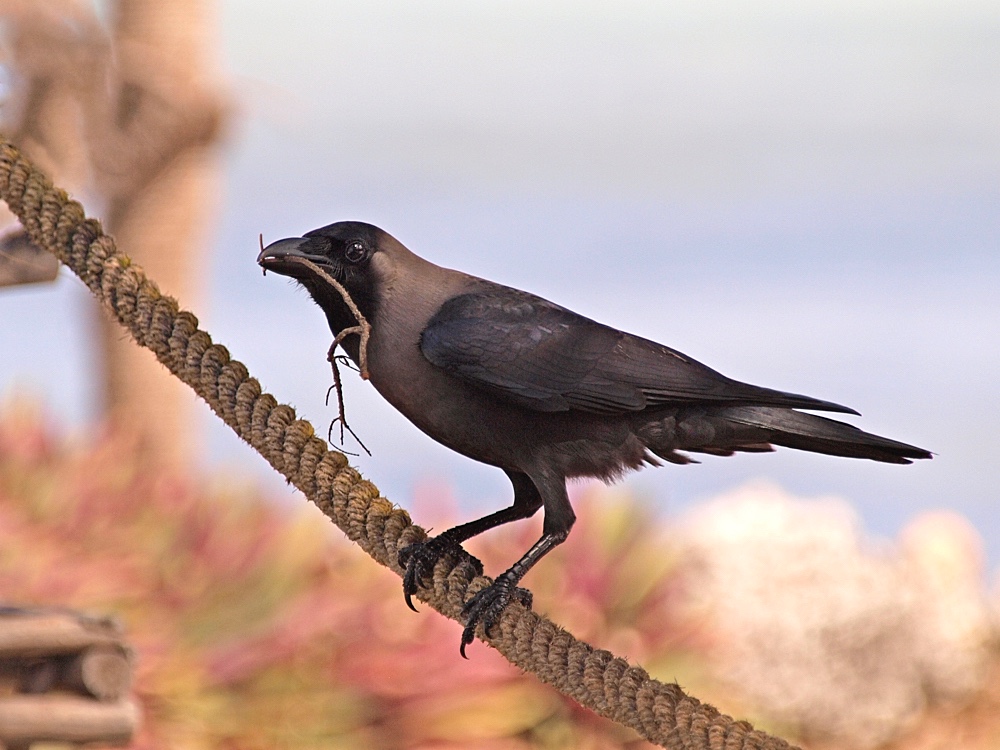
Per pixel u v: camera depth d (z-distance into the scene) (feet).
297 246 18.81
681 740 15.19
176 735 30.09
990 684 49.01
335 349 16.72
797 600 44.60
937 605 47.65
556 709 34.99
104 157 50.65
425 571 16.72
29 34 37.24
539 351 18.85
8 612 19.36
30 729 18.21
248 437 16.38
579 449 19.16
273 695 31.94
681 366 19.44
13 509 38.29
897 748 45.60
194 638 33.04
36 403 47.11
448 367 18.69
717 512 47.26
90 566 34.91
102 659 18.90
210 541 36.42
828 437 19.60
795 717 44.34
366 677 33.01
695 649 40.29
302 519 36.60
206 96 55.93
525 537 39.99
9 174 16.34
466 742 33.14
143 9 55.67
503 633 16.25
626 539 40.55
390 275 19.01
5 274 18.98
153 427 63.57
